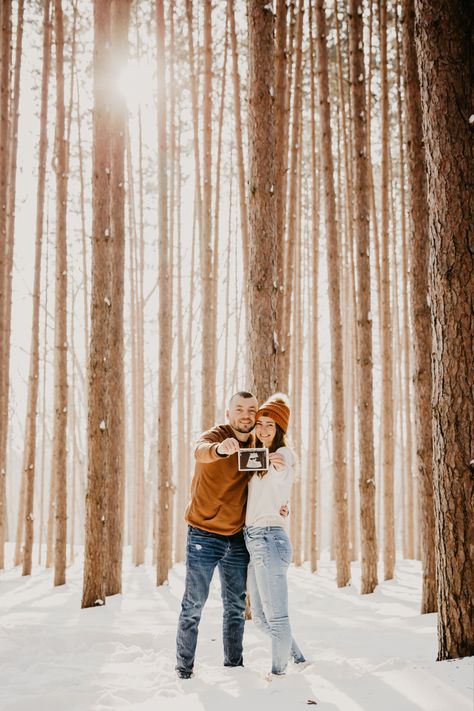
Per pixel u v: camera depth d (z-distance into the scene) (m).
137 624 6.13
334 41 14.53
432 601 6.61
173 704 3.17
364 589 9.17
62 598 8.90
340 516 10.16
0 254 10.83
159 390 10.67
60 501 10.42
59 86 10.52
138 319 16.55
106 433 7.67
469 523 3.59
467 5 3.88
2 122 10.73
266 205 6.61
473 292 3.70
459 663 3.40
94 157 7.86
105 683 3.70
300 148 13.54
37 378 12.22
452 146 3.77
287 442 3.95
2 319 11.18
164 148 10.48
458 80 3.81
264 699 3.17
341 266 16.44
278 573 3.67
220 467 3.84
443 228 3.77
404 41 7.21
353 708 2.96
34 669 4.13
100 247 7.74
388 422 11.56
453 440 3.66
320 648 4.59
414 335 6.79
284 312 9.95
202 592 3.81
